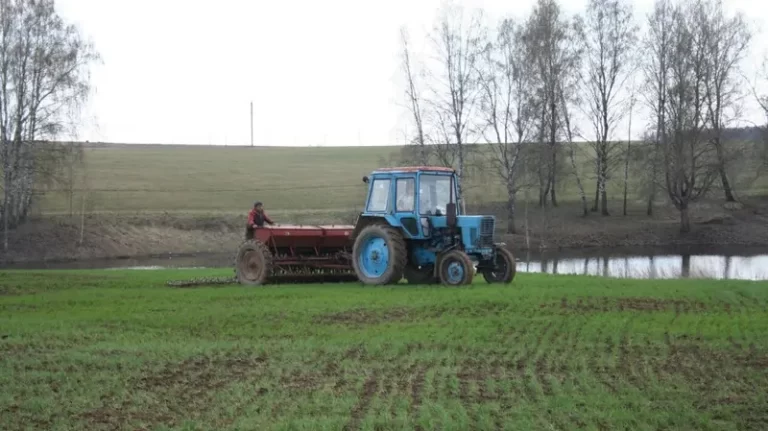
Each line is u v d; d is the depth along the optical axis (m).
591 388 9.80
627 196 67.19
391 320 14.90
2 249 48.16
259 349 12.30
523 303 16.59
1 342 12.92
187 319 15.23
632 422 8.48
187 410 9.05
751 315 15.30
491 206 63.19
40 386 10.08
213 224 57.25
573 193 69.94
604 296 17.73
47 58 48.34
